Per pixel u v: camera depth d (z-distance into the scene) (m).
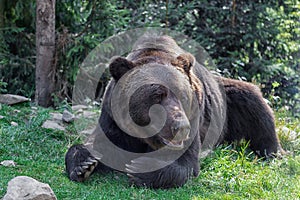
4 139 12.80
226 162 12.30
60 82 19.98
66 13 21.20
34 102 18.73
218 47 26.28
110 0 21.75
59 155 12.54
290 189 11.47
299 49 27.72
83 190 10.29
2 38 20.61
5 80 20.92
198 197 10.47
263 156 14.80
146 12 24.02
